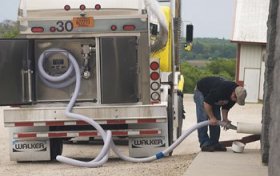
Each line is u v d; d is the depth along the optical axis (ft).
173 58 116.88
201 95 85.76
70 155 109.50
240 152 85.15
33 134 93.30
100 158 87.10
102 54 90.68
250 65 309.42
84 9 91.15
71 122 90.79
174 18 125.90
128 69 90.68
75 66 92.02
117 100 90.99
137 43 91.15
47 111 91.09
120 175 74.74
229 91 80.33
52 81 93.09
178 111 115.65
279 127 49.11
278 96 50.98
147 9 91.09
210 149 86.12
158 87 91.50
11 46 91.30
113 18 90.94
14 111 91.30
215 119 83.61
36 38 92.38
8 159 102.17
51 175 77.36
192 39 134.31
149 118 90.33
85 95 93.30
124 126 93.71
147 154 93.30
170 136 101.35
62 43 93.50
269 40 71.36
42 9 91.50
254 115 215.51
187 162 82.28
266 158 74.13
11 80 91.40
